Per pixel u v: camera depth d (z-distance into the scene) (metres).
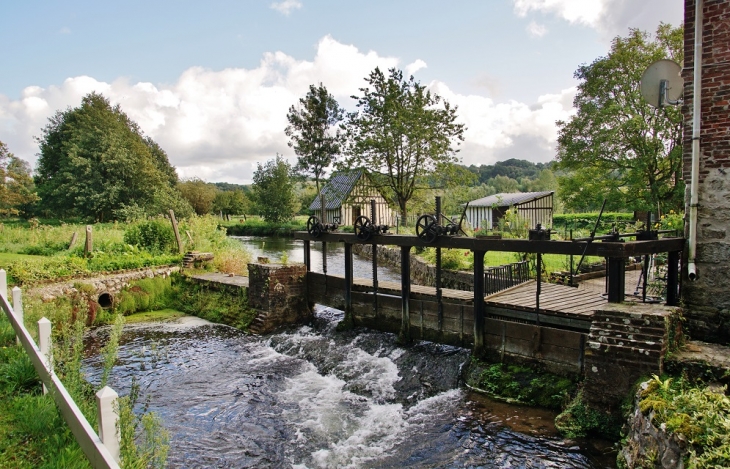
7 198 33.84
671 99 7.32
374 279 10.50
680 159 21.89
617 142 23.34
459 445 5.99
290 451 6.17
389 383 8.18
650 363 5.34
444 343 9.08
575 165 25.62
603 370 5.75
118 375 9.12
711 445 3.50
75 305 12.95
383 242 9.98
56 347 6.66
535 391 7.04
